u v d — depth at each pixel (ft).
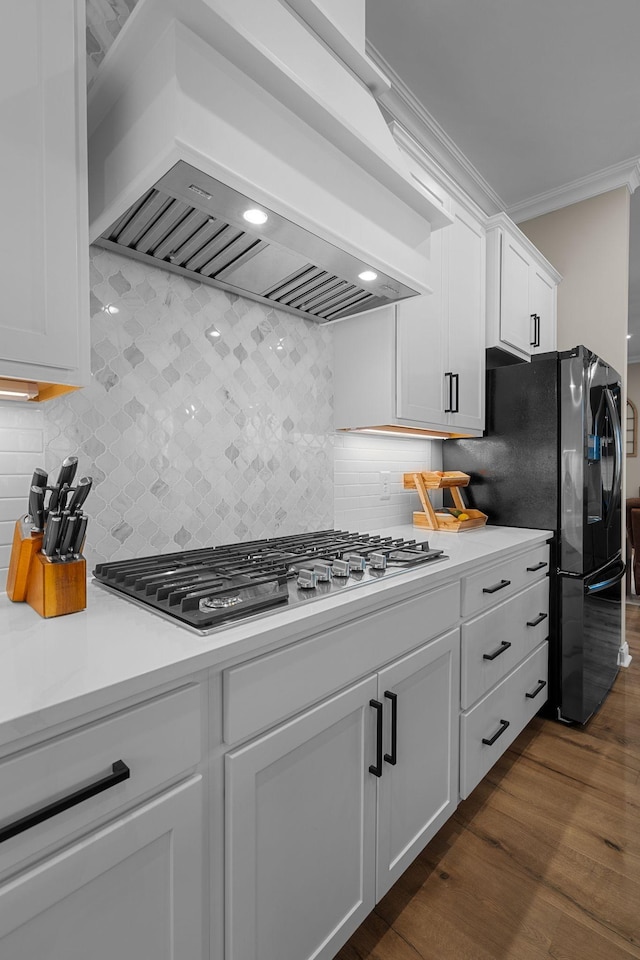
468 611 4.96
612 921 4.07
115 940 2.20
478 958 3.76
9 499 3.59
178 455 4.70
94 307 4.10
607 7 5.80
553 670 7.31
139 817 2.25
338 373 6.49
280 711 2.93
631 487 25.54
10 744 1.88
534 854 4.78
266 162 3.28
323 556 4.50
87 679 2.17
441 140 8.08
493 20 5.97
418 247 4.83
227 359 5.15
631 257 13.17
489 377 8.05
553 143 8.28
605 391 7.86
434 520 7.29
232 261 4.40
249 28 3.07
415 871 4.58
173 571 3.76
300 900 3.12
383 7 5.77
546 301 9.53
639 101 7.32
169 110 2.82
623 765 6.25
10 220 2.64
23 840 1.89
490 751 5.49
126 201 3.28
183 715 2.45
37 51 2.73
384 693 3.75
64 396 3.92
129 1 4.21
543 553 7.04
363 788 3.62
